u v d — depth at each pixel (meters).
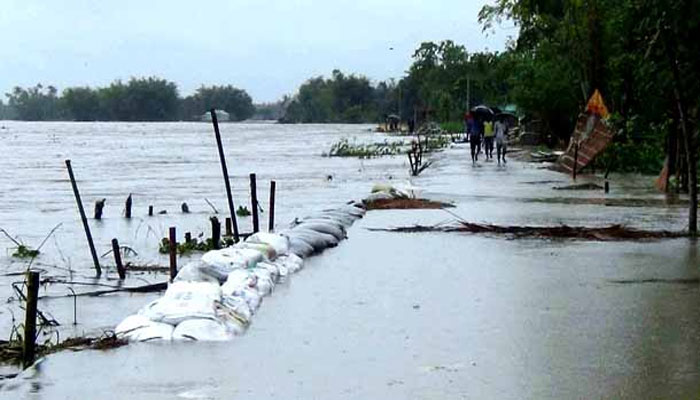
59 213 37.19
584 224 28.17
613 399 11.05
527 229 26.53
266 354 13.20
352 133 158.25
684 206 33.72
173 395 11.39
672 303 16.34
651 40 25.08
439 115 151.25
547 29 62.56
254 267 18.12
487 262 21.03
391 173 57.44
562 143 77.00
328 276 19.28
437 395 11.29
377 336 14.17
